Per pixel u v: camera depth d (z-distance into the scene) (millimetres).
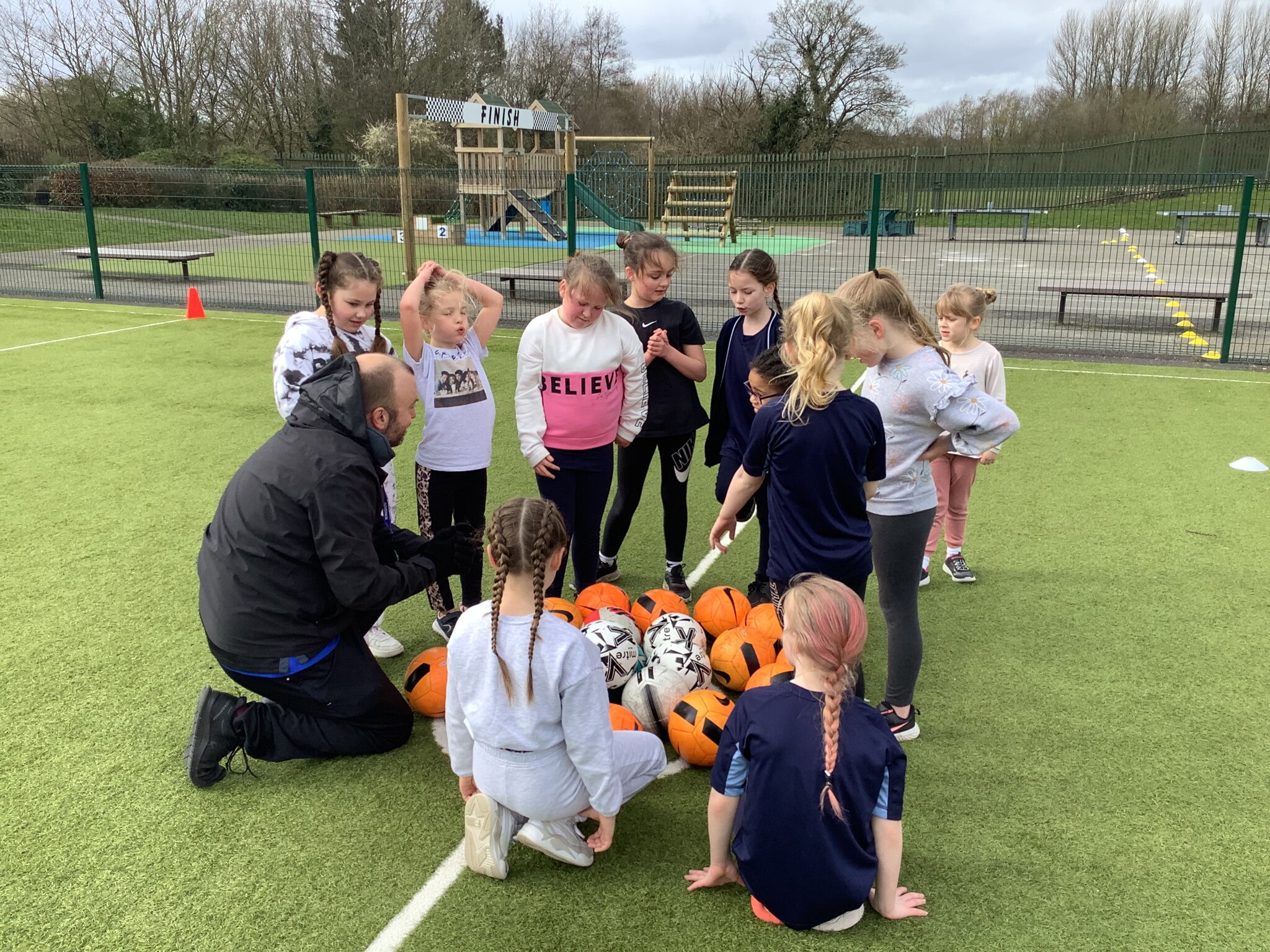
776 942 2342
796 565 2885
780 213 22109
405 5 42969
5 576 4508
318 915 2428
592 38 52812
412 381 2959
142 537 5020
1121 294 10891
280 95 41594
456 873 2594
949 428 2900
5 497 5605
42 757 3098
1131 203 24328
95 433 6965
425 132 33219
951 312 4535
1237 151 29719
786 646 2303
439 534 3299
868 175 12539
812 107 42750
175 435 6930
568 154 21922
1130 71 49062
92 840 2705
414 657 3879
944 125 45219
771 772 2207
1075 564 4750
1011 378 8859
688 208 27047
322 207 23078
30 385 8383
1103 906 2475
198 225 20453
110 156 36000
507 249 20484
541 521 2361
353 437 2873
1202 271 16656
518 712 2389
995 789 2973
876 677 3697
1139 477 6047
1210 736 3266
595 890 2527
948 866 2627
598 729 2418
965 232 25328
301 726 3029
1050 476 6094
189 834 2740
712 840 2432
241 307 12977
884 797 2268
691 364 4172
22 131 35656
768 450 2871
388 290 14461
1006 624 4121
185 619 4109
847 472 2771
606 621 3467
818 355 2693
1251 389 8359
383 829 2775
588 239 23406
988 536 5125
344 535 2803
